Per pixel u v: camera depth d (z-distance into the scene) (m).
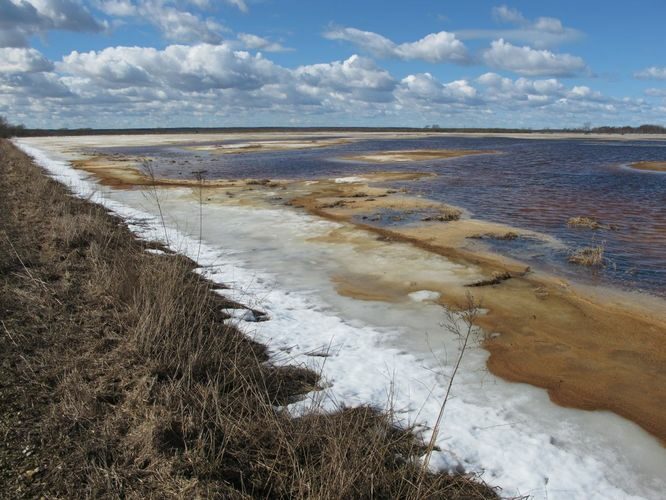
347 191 19.73
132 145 59.78
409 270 9.41
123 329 6.18
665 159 35.03
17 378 5.04
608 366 5.89
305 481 3.75
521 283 8.71
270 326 6.93
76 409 4.50
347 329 6.87
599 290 8.39
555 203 16.94
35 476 3.77
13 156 32.34
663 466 4.27
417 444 4.44
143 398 4.67
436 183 22.20
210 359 5.43
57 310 6.67
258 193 19.20
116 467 3.89
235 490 3.66
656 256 10.38
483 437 4.58
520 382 5.55
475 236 12.05
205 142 67.31
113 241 10.42
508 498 3.80
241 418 4.47
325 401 5.04
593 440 4.59
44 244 9.86
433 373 5.71
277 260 10.09
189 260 9.73
